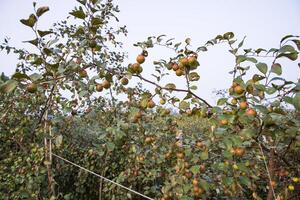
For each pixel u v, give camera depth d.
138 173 3.62
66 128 4.00
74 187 4.40
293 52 1.72
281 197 2.05
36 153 3.22
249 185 2.16
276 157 2.10
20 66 3.60
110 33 3.74
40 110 3.69
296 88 1.68
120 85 3.12
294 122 1.79
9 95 3.62
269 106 1.83
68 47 2.68
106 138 3.17
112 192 3.62
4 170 3.56
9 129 3.80
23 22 1.99
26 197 3.12
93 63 2.29
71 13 2.22
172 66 2.29
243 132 1.79
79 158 4.43
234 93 1.93
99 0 2.41
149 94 2.28
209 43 2.28
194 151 2.56
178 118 2.74
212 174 2.57
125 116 3.29
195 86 2.20
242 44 2.05
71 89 2.98
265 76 1.79
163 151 3.38
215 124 1.99
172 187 2.53
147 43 2.25
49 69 2.10
